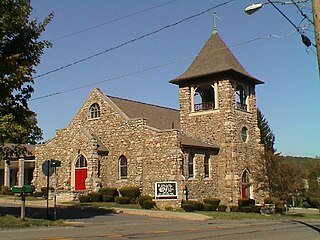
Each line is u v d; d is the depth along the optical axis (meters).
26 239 14.91
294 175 38.62
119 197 37.72
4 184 53.69
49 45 23.67
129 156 40.16
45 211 28.69
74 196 39.41
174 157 36.97
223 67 41.47
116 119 41.66
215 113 41.81
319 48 12.39
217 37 44.59
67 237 15.85
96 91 43.56
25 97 22.61
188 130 43.34
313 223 28.09
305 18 14.28
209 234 18.22
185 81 43.88
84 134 41.50
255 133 44.03
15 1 21.66
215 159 40.91
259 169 39.88
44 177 44.19
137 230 19.34
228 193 39.72
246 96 44.41
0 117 20.39
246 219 29.92
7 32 21.30
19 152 22.89
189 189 37.12
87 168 40.66
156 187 36.22
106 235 16.91
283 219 31.95
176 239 16.02
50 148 44.22
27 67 21.61
